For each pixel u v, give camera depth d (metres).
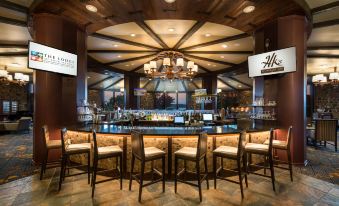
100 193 3.25
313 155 5.59
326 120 6.32
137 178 3.36
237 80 12.52
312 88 13.03
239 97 15.22
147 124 6.16
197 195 3.20
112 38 5.87
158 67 9.18
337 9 4.25
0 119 11.65
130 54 7.48
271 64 4.58
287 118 4.57
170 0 3.88
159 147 3.90
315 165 4.64
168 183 3.70
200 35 5.79
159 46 6.69
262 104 4.92
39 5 4.09
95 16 4.54
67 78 4.75
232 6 4.10
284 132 4.59
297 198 3.09
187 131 4.00
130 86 10.63
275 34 4.70
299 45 4.52
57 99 4.57
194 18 4.62
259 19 4.67
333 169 4.36
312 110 12.98
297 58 4.53
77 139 4.52
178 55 7.11
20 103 13.45
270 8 4.19
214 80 10.45
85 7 4.17
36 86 4.49
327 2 4.14
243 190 3.37
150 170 3.80
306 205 2.89
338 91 11.98
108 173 4.03
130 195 3.18
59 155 4.56
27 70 10.55
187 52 7.22
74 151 3.46
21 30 5.37
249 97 14.77
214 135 3.92
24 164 4.59
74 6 4.14
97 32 5.60
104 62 8.71
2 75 8.52
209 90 10.63
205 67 9.58
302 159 4.56
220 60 8.28
